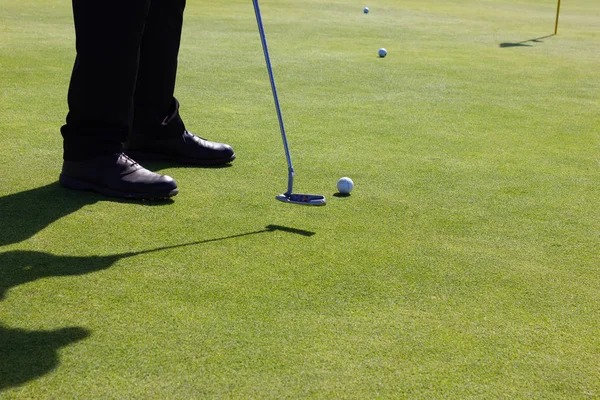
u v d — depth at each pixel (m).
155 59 3.56
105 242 2.69
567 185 3.68
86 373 1.83
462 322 2.18
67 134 3.25
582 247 2.84
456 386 1.84
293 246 2.71
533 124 5.10
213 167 3.75
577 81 7.04
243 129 4.54
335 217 3.04
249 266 2.51
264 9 12.46
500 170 3.89
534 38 10.65
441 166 3.91
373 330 2.10
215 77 6.30
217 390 1.78
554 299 2.37
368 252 2.68
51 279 2.36
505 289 2.43
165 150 3.78
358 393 1.79
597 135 4.84
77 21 3.11
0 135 4.14
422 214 3.13
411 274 2.51
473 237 2.89
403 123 4.93
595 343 2.10
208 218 2.98
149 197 3.19
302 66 7.14
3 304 2.18
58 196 3.20
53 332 2.03
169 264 2.51
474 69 7.51
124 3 3.07
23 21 9.52
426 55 8.37
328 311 2.20
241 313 2.17
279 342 2.01
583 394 1.83
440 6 15.45
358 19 11.94
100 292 2.28
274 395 1.77
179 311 2.17
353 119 4.98
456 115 5.28
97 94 3.15
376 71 7.08
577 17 14.77
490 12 14.86
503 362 1.97
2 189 3.26
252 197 3.27
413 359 1.96
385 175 3.69
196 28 9.66
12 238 2.69
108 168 3.23
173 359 1.91
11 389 1.76
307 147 4.18
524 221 3.11
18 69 6.20
